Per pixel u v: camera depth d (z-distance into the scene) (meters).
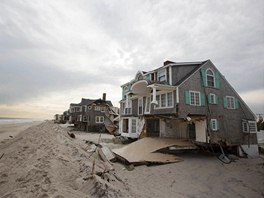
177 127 19.47
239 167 12.89
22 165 7.09
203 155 16.28
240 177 10.58
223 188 8.85
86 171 6.77
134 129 24.48
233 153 18.72
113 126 40.00
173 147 15.11
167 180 9.74
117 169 11.46
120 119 30.36
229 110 19.53
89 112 47.41
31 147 10.78
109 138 30.28
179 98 16.58
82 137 30.73
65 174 6.43
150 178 9.96
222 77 20.34
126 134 24.78
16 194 4.45
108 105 49.09
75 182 5.79
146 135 21.31
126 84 30.73
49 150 9.47
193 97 17.41
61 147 10.73
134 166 12.17
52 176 5.81
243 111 20.72
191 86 17.58
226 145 17.36
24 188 4.84
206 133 16.27
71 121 58.47
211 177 10.52
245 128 20.05
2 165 7.52
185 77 18.53
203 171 11.54
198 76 18.41
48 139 13.84
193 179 10.09
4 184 5.51
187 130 18.77
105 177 6.62
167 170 11.41
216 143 16.17
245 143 19.34
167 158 13.44
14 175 6.09
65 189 4.80
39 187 4.76
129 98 24.53
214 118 17.89
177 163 12.96
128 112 27.48
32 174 5.90
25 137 15.81
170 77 18.31
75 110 58.31
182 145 15.47
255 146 20.22
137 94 22.09
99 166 9.14
